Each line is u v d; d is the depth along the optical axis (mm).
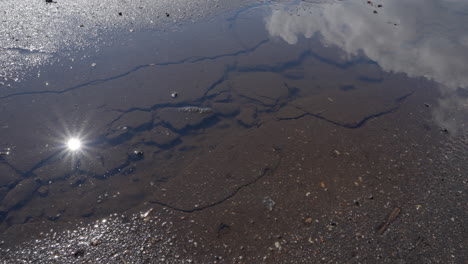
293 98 3920
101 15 5465
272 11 6164
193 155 3111
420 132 3324
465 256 2203
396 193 2666
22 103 3596
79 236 2373
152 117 3523
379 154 3064
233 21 5660
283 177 2830
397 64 4594
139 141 3242
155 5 5914
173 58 4535
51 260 2219
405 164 2947
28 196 2680
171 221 2469
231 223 2443
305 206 2566
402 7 6699
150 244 2311
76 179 2834
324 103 3801
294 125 3463
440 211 2500
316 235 2354
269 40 5133
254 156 3059
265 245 2297
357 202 2594
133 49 4680
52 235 2383
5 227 2449
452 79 4234
